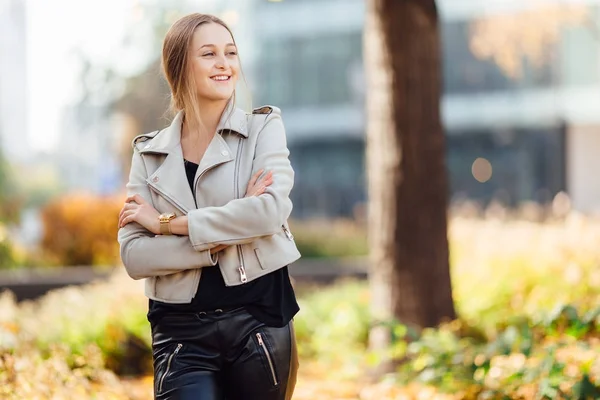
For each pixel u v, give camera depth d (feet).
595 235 43.52
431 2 29.94
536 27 76.74
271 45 154.40
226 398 13.02
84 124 107.34
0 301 37.88
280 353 12.73
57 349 24.29
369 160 31.30
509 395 21.95
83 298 35.53
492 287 39.11
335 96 153.48
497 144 142.82
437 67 30.19
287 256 12.87
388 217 30.40
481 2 138.62
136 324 33.06
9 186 106.52
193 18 13.11
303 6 153.17
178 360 12.62
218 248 12.45
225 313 12.60
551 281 39.45
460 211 79.82
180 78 13.06
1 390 18.85
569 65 133.08
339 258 74.79
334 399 27.04
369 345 32.65
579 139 139.74
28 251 66.74
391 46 29.84
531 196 140.87
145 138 13.56
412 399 25.08
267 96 154.81
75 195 70.95
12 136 118.83
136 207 12.84
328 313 40.57
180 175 12.89
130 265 12.65
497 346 22.54
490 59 139.74
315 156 156.15
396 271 30.30
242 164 12.96
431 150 30.14
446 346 24.53
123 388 23.32
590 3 77.41
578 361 22.97
